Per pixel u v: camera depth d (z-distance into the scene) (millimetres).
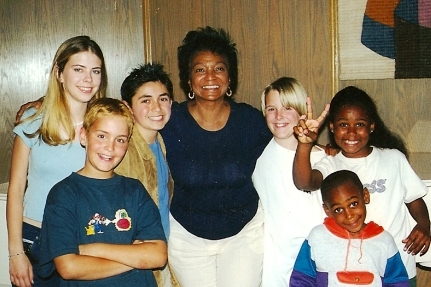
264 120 2314
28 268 2072
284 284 2264
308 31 3047
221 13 3150
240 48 3145
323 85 3055
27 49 3252
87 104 2141
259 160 2297
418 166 2984
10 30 3250
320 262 2033
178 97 3230
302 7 3041
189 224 2271
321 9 3020
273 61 3107
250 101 3158
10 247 2074
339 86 3043
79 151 2078
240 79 3164
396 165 2211
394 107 3014
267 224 2295
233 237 2271
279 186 2242
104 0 3217
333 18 3004
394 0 2928
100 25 3232
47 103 2082
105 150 1899
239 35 3139
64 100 2094
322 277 2035
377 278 1981
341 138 2166
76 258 1811
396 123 3020
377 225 2061
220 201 2254
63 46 2102
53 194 1869
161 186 2229
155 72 2209
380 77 2980
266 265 2295
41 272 1899
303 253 2090
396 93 3004
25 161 2094
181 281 2322
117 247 1859
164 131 2270
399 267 2023
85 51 2090
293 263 2242
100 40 3238
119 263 1853
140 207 1958
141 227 1952
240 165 2256
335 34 3010
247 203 2293
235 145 2266
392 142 2428
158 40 3229
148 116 2158
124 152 1948
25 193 2170
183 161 2246
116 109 1929
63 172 2066
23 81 3264
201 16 3172
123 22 3223
